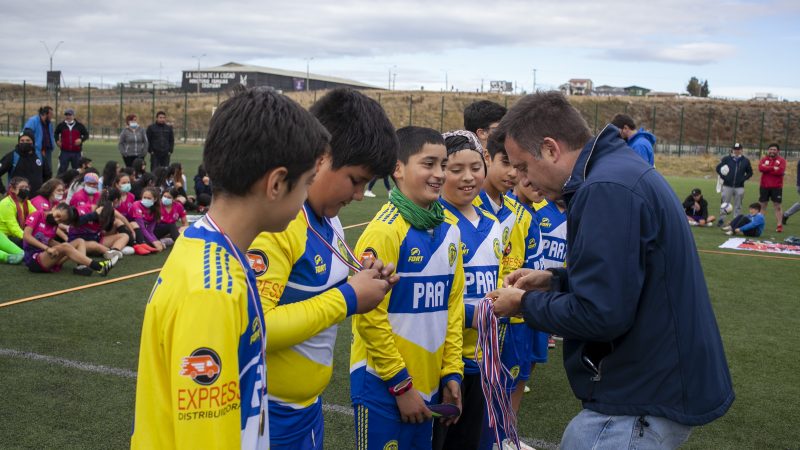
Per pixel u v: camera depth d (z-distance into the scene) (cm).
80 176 1027
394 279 217
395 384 270
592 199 216
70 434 388
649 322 216
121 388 458
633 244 210
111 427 400
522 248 418
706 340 219
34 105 6862
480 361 280
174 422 143
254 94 158
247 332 154
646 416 219
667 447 222
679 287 216
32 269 799
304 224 215
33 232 810
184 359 141
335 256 225
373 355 271
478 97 6738
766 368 560
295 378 212
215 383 142
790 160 4172
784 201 2258
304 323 194
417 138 285
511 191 482
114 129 5991
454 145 341
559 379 530
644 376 218
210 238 154
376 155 218
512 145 248
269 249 201
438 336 297
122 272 825
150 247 957
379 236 276
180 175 1284
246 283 155
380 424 279
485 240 359
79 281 765
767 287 873
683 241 218
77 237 862
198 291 143
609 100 6844
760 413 468
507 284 276
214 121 158
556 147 238
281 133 153
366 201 1711
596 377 225
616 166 220
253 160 152
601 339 214
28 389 450
